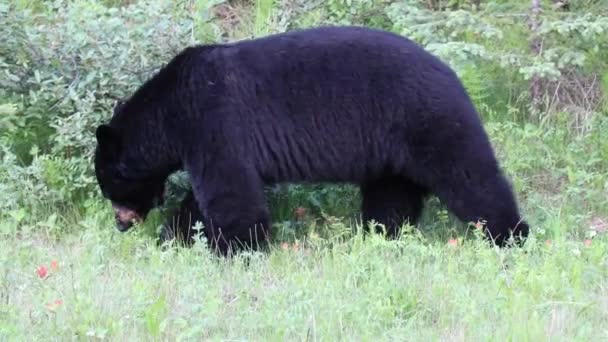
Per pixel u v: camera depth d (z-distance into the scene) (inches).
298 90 457.7
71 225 502.6
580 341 355.6
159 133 470.0
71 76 528.4
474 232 453.4
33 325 374.9
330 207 517.0
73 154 522.9
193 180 464.4
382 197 490.6
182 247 472.4
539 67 537.6
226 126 451.5
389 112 453.7
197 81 457.7
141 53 524.7
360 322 375.6
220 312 389.7
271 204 516.1
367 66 455.8
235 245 456.8
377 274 414.6
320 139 460.1
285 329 366.9
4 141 522.6
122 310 387.2
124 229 495.5
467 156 449.4
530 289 402.0
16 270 431.5
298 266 447.2
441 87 452.8
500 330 365.4
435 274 415.5
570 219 496.4
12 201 498.9
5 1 537.0
